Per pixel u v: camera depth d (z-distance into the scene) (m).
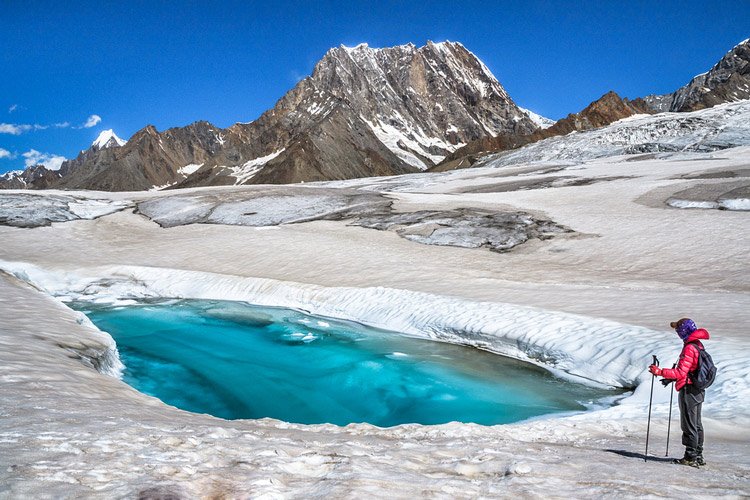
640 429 9.02
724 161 70.50
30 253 35.12
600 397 13.32
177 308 24.62
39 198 54.31
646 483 4.50
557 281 23.86
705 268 24.50
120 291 27.38
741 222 32.09
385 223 40.69
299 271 28.66
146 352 18.12
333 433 8.10
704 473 5.16
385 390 14.46
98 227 45.38
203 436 5.54
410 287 23.56
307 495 3.72
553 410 12.67
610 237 32.28
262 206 52.34
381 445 6.18
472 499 3.87
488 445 6.52
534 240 33.38
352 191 63.12
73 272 29.72
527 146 159.00
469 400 13.55
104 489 3.42
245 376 15.75
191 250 35.22
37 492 3.21
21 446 4.23
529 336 16.80
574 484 4.42
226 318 22.64
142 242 39.53
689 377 5.75
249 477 4.05
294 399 14.03
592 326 16.31
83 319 17.55
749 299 18.30
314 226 42.06
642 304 18.44
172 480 3.74
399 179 101.94
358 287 24.27
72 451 4.25
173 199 58.22
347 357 17.36
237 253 33.56
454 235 35.66
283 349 18.39
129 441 4.81
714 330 14.51
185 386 14.91
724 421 9.15
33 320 14.66
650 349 13.91
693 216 35.38
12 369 8.46
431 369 15.98
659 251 28.31
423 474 4.69
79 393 7.91
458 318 19.16
